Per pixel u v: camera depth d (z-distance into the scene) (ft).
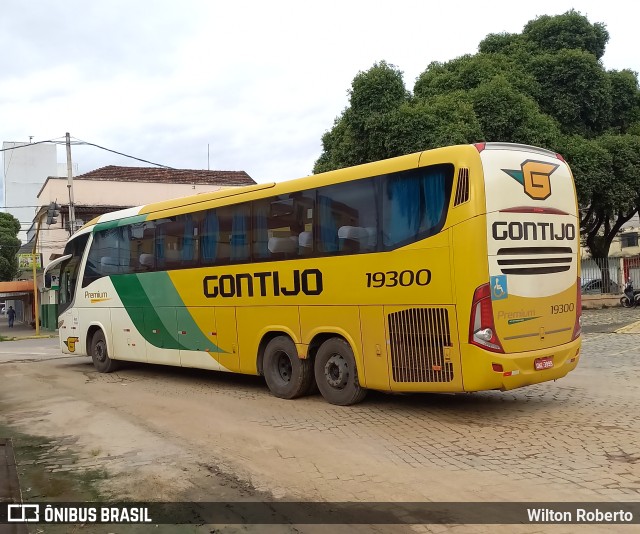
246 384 34.96
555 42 79.41
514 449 19.74
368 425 23.65
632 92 81.15
